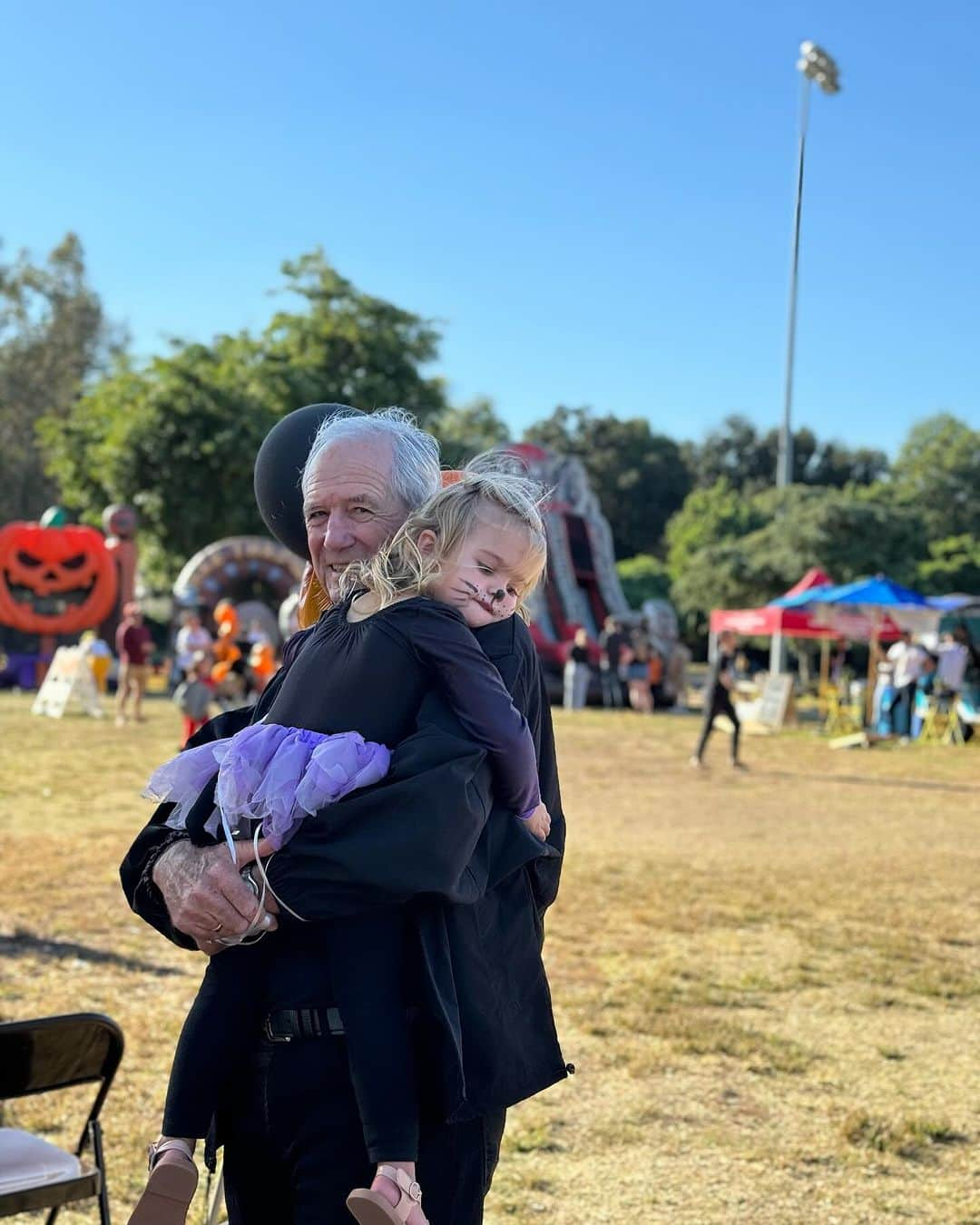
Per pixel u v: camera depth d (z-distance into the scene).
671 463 89.25
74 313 65.06
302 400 44.69
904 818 13.60
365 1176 2.10
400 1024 2.08
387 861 2.02
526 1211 4.25
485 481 2.33
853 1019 6.35
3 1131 3.34
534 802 2.23
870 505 43.44
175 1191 2.08
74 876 9.20
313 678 2.29
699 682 46.25
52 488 62.94
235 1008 2.19
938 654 24.33
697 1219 4.21
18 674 32.75
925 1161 4.70
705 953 7.52
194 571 33.00
